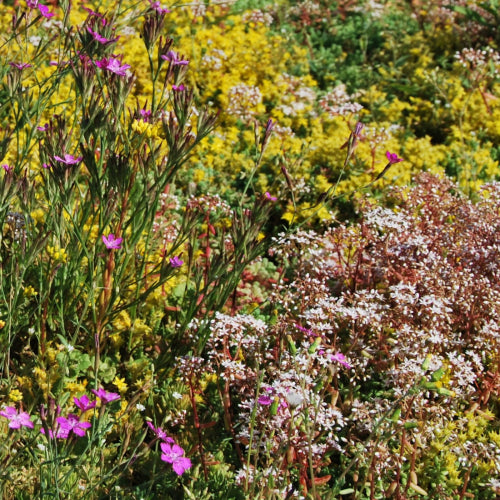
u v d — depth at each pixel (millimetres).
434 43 8867
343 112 7121
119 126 3742
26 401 3668
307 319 4012
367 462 3430
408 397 3521
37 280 4039
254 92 6777
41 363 3754
